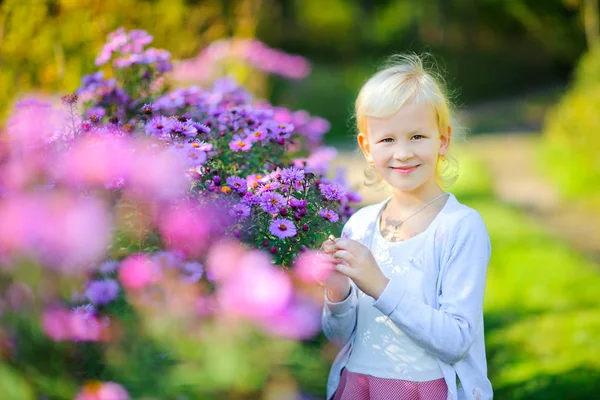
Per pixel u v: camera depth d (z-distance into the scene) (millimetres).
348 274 1592
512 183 9594
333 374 1811
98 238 1336
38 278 1305
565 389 2811
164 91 2598
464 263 1636
